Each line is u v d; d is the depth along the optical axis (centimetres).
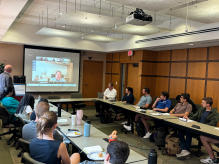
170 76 674
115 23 436
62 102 543
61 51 786
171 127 449
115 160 113
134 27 463
